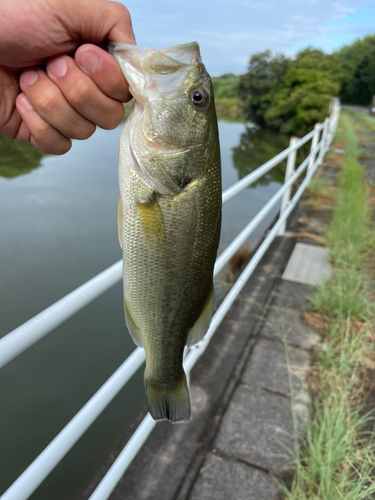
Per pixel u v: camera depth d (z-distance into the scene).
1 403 0.74
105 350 0.86
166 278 0.26
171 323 0.27
